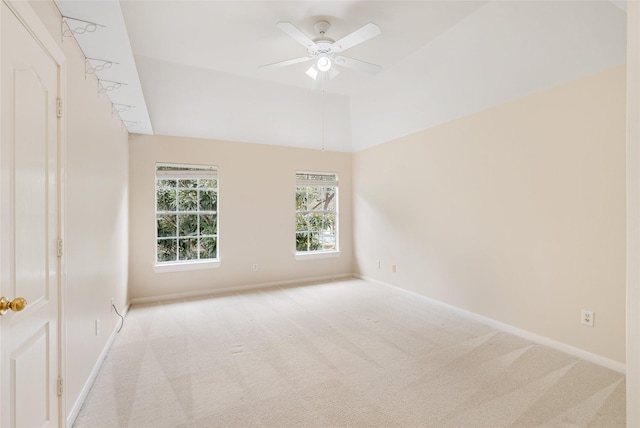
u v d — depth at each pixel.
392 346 2.91
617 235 2.46
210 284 4.76
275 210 5.22
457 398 2.12
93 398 2.12
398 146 4.73
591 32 2.39
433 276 4.16
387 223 4.98
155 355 2.74
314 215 5.70
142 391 2.20
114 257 3.12
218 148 4.79
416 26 2.93
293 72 3.85
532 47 2.72
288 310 3.94
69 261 1.85
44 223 1.51
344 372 2.45
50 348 1.58
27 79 1.36
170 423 1.88
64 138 1.75
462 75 3.33
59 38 1.75
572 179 2.72
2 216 1.16
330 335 3.17
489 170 3.43
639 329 0.62
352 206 5.85
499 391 2.19
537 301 2.99
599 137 2.54
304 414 1.96
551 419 1.90
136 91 2.78
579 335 2.69
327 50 2.78
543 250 2.94
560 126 2.79
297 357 2.70
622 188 2.43
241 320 3.59
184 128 4.46
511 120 3.20
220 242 4.82
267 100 4.42
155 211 4.44
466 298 3.71
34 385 1.41
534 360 2.63
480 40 2.93
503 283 3.30
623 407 2.01
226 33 3.00
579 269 2.69
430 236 4.20
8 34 1.20
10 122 1.22
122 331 3.27
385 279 5.04
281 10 2.67
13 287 1.23
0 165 1.15
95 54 2.16
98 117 2.52
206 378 2.37
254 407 2.03
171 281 4.52
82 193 2.10
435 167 4.11
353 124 5.22
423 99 3.93
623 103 2.41
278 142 5.16
